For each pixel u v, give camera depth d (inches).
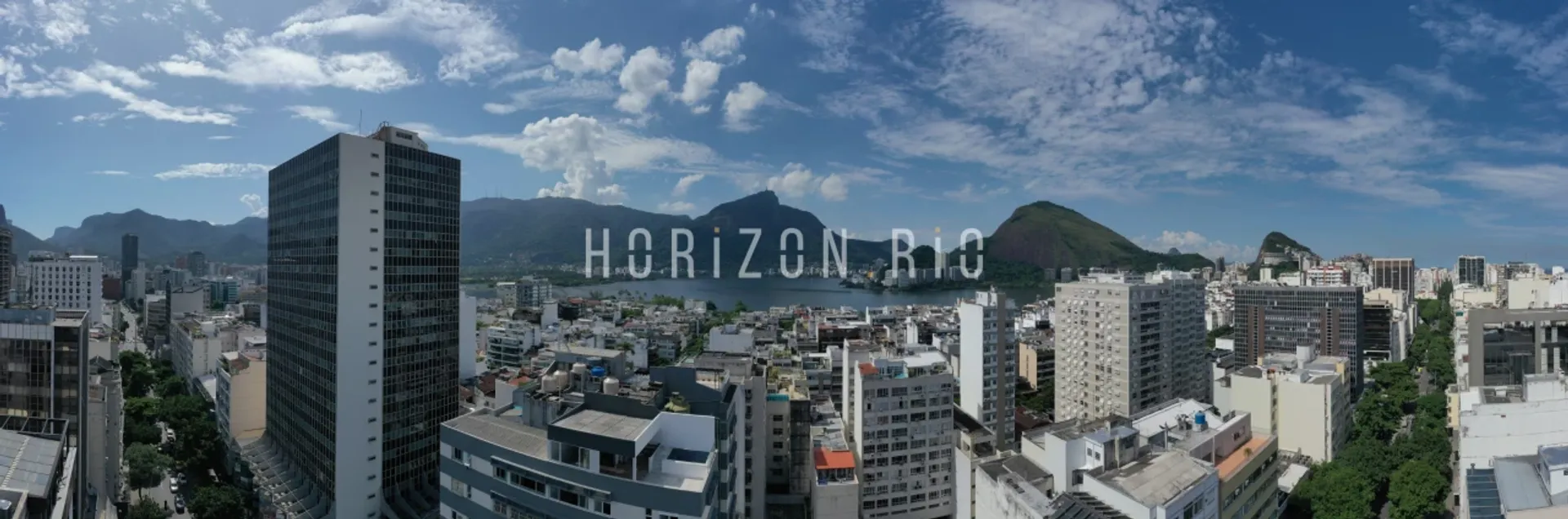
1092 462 4247.0
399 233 6658.5
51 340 5792.3
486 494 4062.5
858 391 6737.2
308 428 6791.3
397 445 6678.2
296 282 7052.2
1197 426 5265.8
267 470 7258.9
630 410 4003.4
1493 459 4729.3
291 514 6417.3
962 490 5851.4
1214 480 4106.8
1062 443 4308.6
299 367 7007.9
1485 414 5049.2
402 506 6510.8
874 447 6589.6
